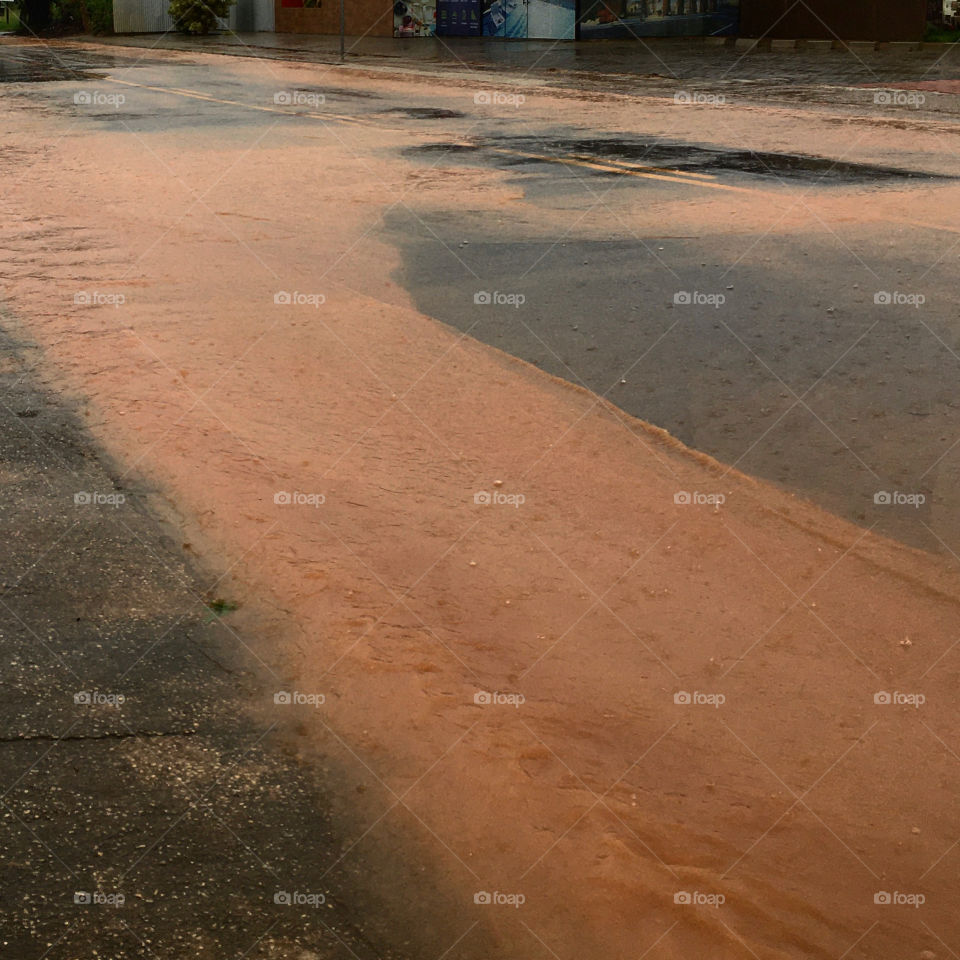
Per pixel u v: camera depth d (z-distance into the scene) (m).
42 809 2.96
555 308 7.43
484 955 2.58
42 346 6.48
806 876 2.80
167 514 4.55
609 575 4.17
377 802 3.04
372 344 6.61
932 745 3.27
